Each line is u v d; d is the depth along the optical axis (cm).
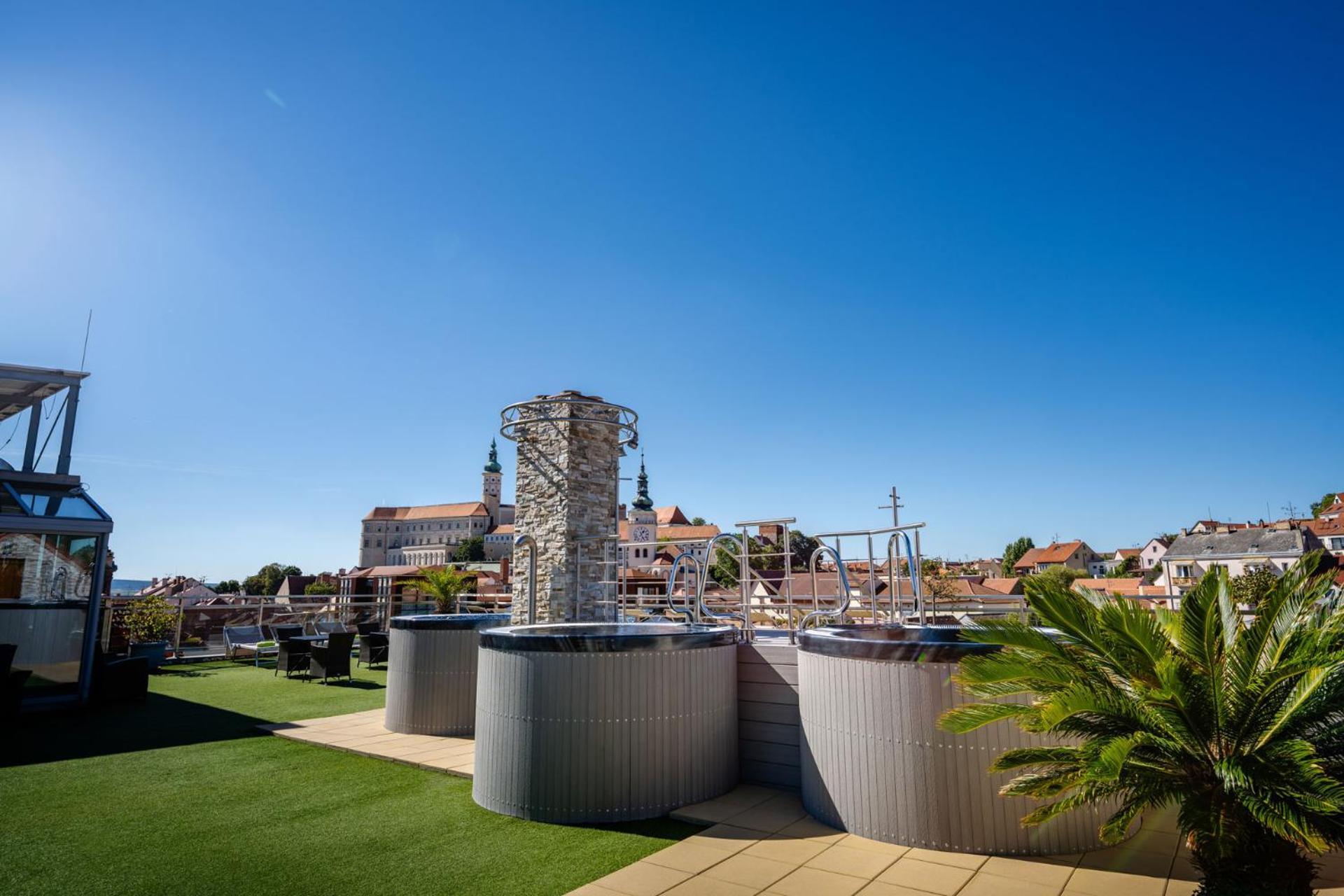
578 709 525
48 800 564
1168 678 328
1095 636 366
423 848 459
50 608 1005
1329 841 286
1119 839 336
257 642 1603
